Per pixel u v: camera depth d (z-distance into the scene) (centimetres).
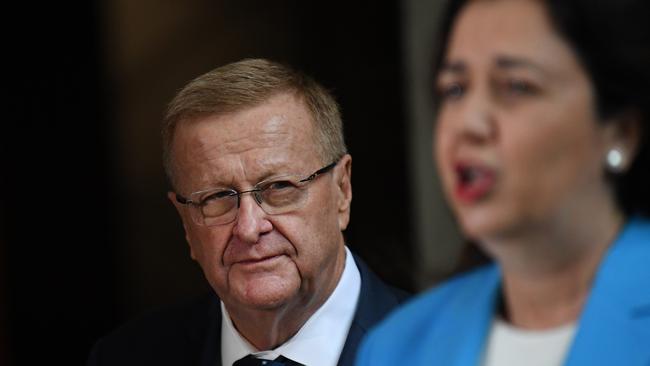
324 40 536
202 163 346
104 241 856
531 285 142
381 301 359
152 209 852
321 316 358
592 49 124
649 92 125
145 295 848
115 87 852
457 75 131
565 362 135
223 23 749
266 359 359
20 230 857
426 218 257
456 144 129
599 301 135
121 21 838
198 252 359
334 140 362
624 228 136
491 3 129
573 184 128
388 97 434
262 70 354
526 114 126
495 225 127
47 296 855
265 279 342
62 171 853
